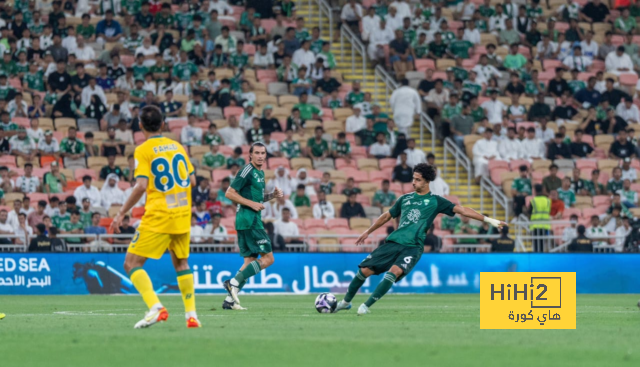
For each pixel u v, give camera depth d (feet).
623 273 211.41
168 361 57.26
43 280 190.80
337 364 55.72
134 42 262.06
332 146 244.63
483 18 295.28
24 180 215.51
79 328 84.07
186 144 237.66
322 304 113.39
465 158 249.75
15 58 249.55
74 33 258.57
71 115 241.14
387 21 284.82
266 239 124.98
